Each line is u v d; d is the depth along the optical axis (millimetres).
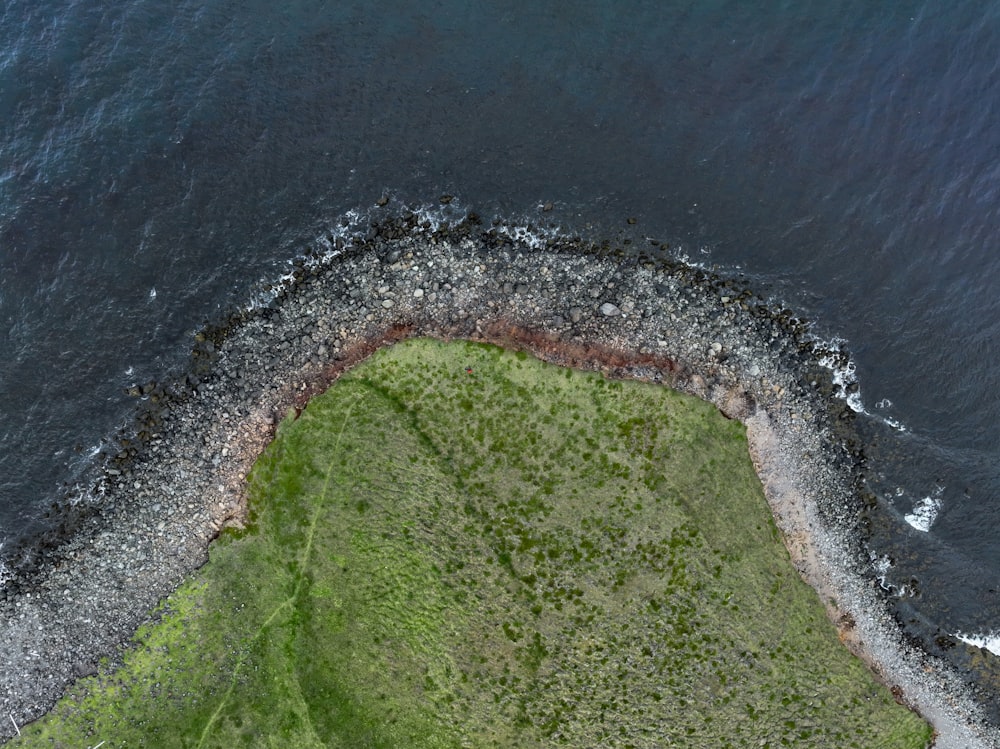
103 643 21266
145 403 21969
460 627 21156
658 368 21656
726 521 21391
